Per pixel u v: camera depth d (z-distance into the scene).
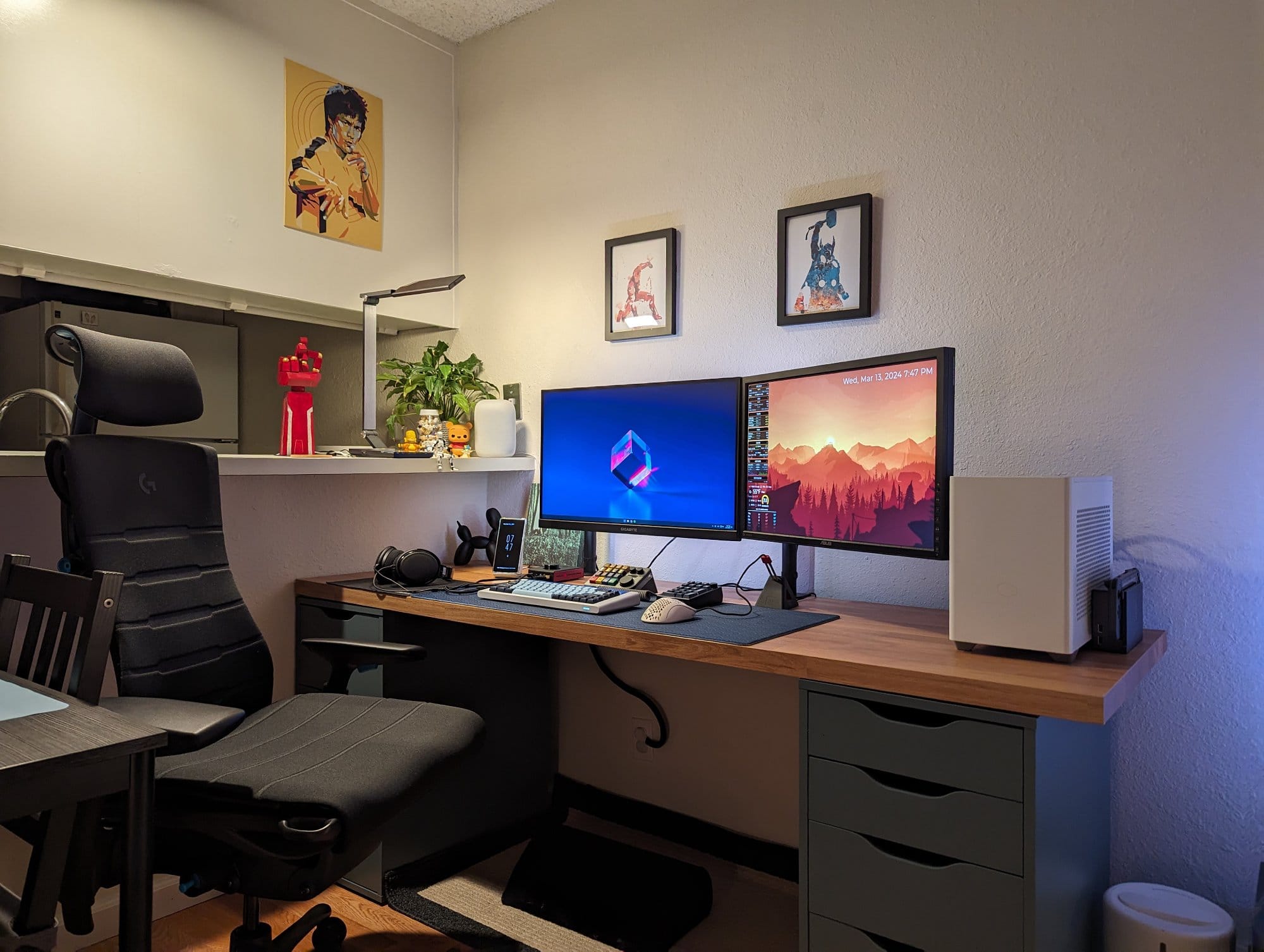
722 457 1.98
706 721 2.27
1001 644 1.39
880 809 1.35
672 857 2.25
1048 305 1.81
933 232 1.95
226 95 2.32
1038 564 1.36
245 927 1.58
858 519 1.69
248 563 2.21
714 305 2.31
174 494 1.67
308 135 2.51
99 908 1.85
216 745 1.47
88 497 1.50
